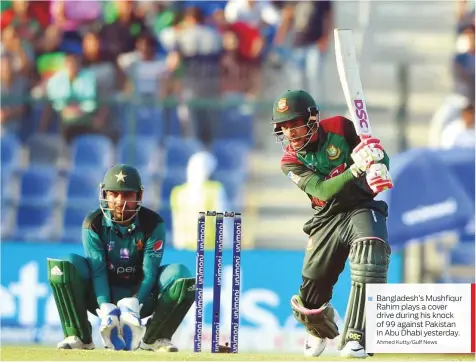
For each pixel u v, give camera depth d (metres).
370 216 22.02
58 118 45.31
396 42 51.19
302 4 46.34
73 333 24.55
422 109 49.41
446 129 43.41
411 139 48.12
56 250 41.28
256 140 45.75
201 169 43.09
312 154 22.64
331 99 47.47
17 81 47.62
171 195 43.28
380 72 50.12
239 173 44.81
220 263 23.25
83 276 24.23
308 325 24.23
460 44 46.59
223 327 39.31
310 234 23.42
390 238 37.53
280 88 46.22
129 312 23.36
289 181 46.25
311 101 22.38
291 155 22.88
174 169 43.84
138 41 46.81
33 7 48.69
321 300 23.84
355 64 21.95
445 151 37.88
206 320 39.09
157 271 24.50
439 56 51.22
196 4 48.16
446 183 37.69
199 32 45.66
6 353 21.44
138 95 44.91
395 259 40.03
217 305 23.34
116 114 44.69
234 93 45.84
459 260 41.66
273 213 44.59
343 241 22.45
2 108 45.66
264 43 46.41
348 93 21.80
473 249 41.75
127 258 24.53
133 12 47.16
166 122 44.28
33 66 48.06
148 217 24.67
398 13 51.59
